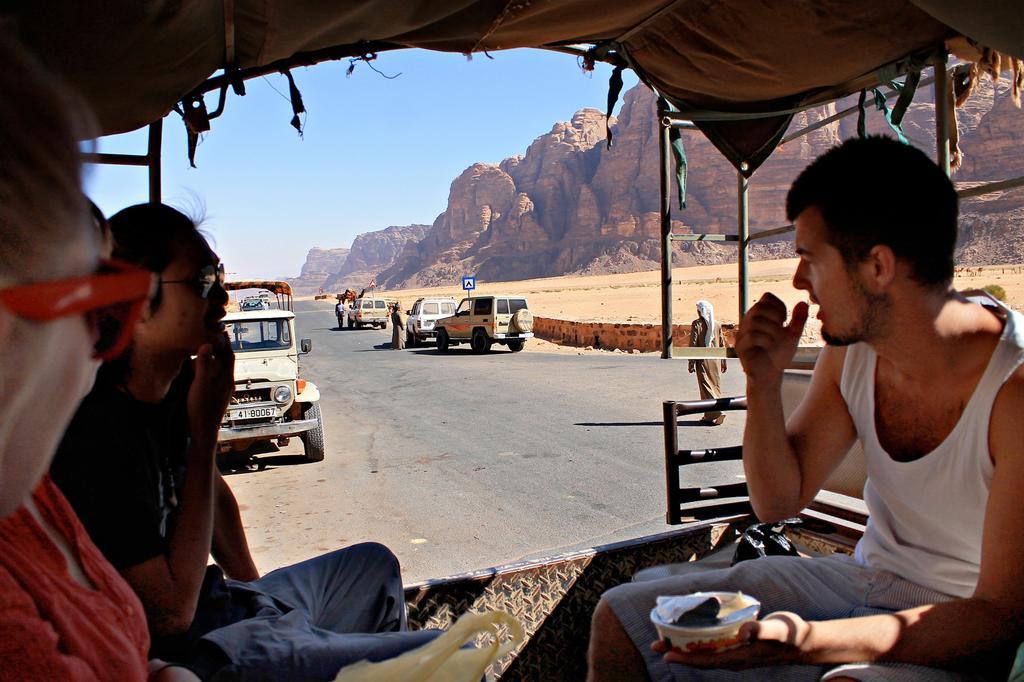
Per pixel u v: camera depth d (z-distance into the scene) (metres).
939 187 1.58
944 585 1.73
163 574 1.57
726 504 3.28
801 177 1.73
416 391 16.80
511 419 12.52
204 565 1.65
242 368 9.29
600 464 9.01
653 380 16.81
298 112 2.90
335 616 2.17
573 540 6.23
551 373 19.19
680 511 3.22
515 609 2.57
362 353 29.55
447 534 6.51
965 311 1.62
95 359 0.74
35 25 1.64
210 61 2.58
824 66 3.33
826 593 1.91
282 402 9.24
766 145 4.12
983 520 1.62
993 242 138.50
